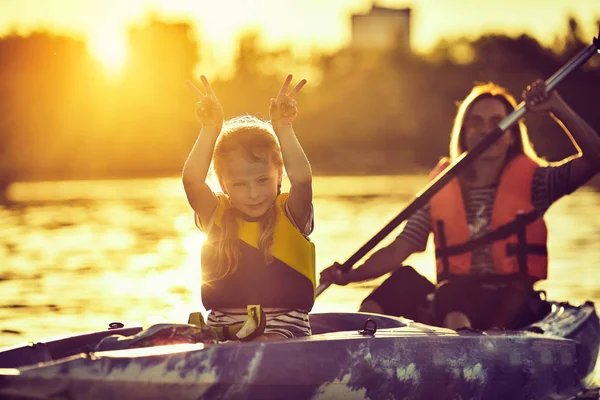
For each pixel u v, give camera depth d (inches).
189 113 2290.8
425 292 232.8
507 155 236.5
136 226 696.4
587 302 235.0
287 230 177.6
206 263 180.1
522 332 204.4
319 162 2208.4
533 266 227.9
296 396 167.2
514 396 198.1
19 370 149.8
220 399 160.9
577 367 216.4
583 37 2226.9
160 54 2336.4
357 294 362.0
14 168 2146.9
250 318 169.6
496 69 2268.7
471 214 232.1
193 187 175.5
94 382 151.8
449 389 186.9
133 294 363.9
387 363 178.1
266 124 187.5
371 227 662.5
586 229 618.8
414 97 2281.0
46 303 343.3
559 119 231.3
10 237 610.5
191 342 167.0
